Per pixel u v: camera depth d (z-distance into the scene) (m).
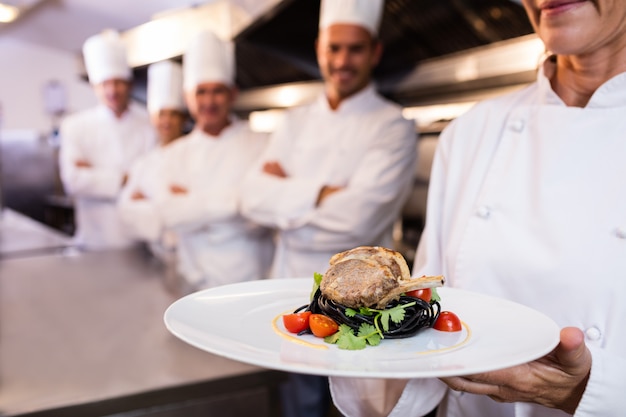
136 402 1.50
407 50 3.04
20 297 2.57
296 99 3.95
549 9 0.96
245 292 1.00
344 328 0.83
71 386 1.54
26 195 7.68
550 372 0.84
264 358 0.71
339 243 2.40
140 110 7.25
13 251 3.83
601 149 1.00
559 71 1.14
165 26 4.53
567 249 0.98
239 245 3.08
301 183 2.46
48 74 8.35
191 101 3.29
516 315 0.88
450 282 1.21
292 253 2.59
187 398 1.55
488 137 1.22
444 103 2.90
